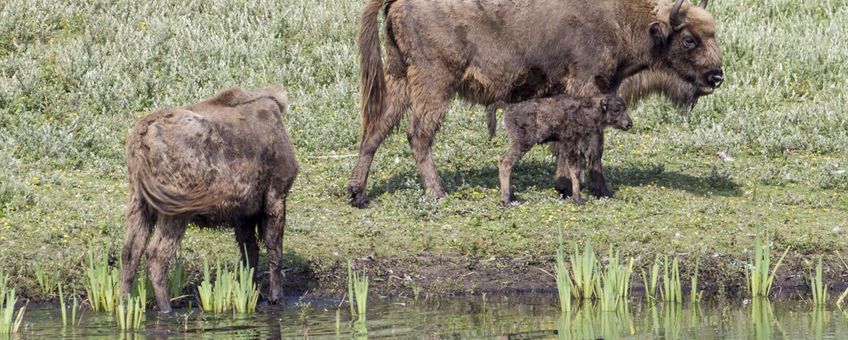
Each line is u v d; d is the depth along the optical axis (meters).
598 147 41.62
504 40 40.97
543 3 40.94
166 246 29.80
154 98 50.69
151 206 29.42
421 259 36.56
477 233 38.50
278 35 57.78
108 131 47.12
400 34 40.72
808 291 35.25
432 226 39.12
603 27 41.44
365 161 40.94
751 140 48.88
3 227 37.09
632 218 39.91
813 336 28.47
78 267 34.25
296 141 47.28
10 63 52.22
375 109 40.81
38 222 37.72
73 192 41.22
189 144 29.00
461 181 43.91
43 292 33.00
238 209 30.48
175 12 58.78
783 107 52.88
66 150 44.84
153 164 28.75
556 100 40.69
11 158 43.22
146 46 54.50
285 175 31.69
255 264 33.03
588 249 33.50
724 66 56.91
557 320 30.69
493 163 46.00
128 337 28.02
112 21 56.81
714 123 50.53
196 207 29.36
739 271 35.78
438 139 48.28
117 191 41.69
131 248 29.86
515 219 39.62
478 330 29.27
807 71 56.44
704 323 30.33
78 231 36.97
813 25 61.47
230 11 59.59
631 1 41.75
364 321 30.50
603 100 40.81
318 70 54.72
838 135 49.12
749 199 42.56
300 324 29.95
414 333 28.84
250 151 30.36
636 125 50.38
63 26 57.12
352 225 39.03
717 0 64.19
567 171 42.03
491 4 40.75
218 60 54.41
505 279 35.59
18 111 48.25
